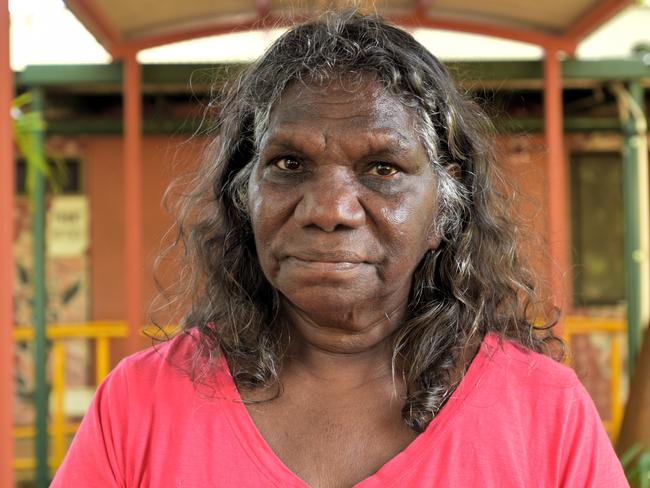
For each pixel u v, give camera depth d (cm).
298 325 141
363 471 131
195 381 137
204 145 165
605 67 523
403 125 128
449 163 144
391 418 136
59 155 662
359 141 124
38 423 505
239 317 144
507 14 449
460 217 148
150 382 139
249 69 146
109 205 669
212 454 130
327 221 123
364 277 127
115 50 457
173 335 157
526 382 137
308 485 128
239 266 148
